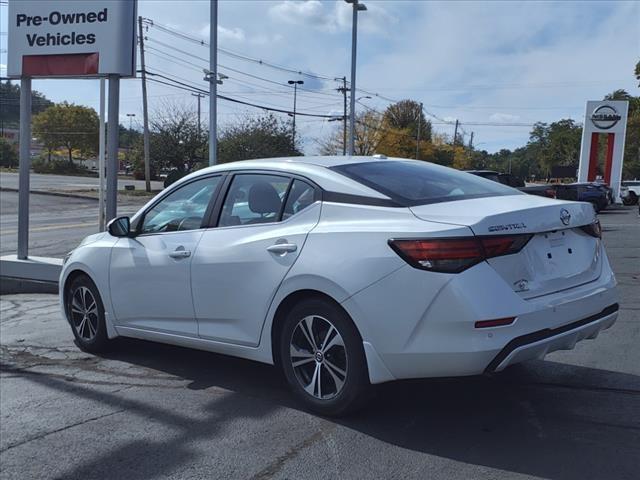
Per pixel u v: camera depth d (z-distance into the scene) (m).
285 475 3.43
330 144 67.31
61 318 7.69
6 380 5.30
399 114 87.50
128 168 85.44
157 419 4.31
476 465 3.46
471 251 3.55
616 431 3.85
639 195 37.72
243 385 4.95
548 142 126.31
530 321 3.60
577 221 4.15
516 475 3.33
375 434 3.90
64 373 5.44
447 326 3.53
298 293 4.16
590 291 4.07
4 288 9.77
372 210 3.97
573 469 3.37
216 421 4.22
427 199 4.03
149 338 5.34
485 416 4.14
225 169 4.95
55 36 9.42
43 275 9.55
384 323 3.70
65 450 3.88
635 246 14.11
